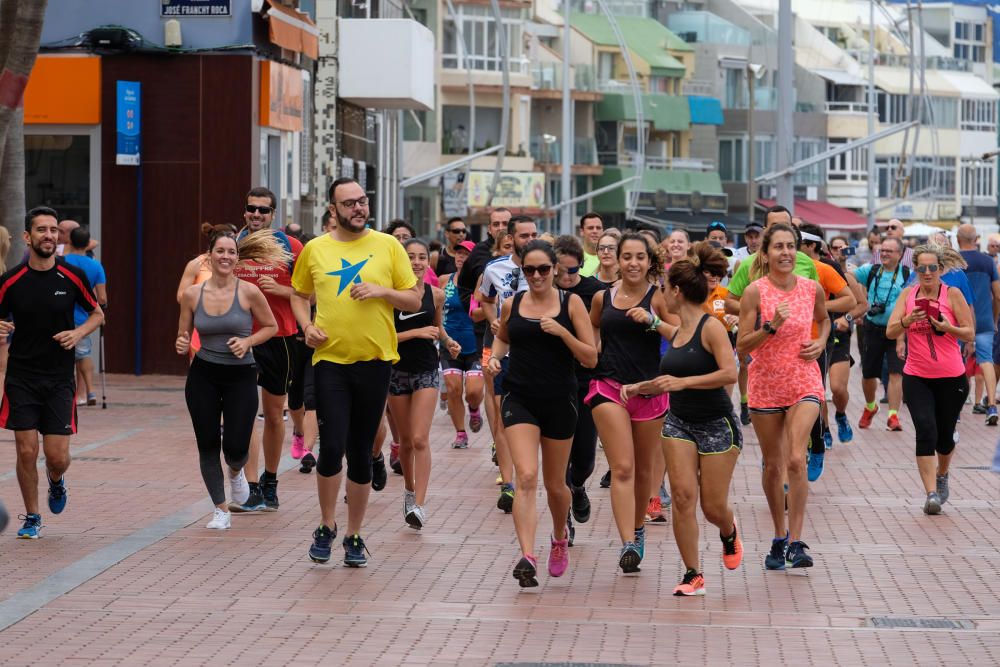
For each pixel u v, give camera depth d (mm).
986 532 30609
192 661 20484
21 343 28703
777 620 23062
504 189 188000
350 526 26703
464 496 34438
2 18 46844
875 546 29094
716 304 38969
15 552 27422
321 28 85062
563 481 25438
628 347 26219
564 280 29859
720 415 24750
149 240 62312
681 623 22828
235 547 28125
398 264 26562
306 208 78750
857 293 42844
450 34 186625
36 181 62781
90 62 62031
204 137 62031
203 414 29531
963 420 51531
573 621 22859
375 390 26406
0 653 20766
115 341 62438
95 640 21516
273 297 32062
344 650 21125
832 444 44562
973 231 50844
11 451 40469
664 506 32906
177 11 62031
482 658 20750
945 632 22312
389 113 109750
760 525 31234
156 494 33938
